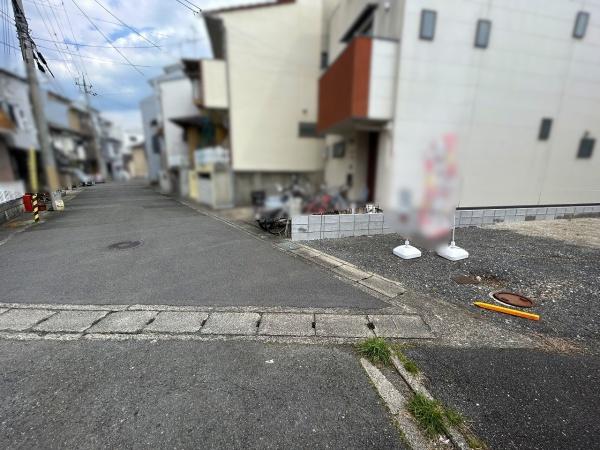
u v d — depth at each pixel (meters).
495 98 6.30
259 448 1.55
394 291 3.49
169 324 2.78
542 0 6.12
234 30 8.50
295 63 9.08
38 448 1.54
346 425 1.69
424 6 5.47
